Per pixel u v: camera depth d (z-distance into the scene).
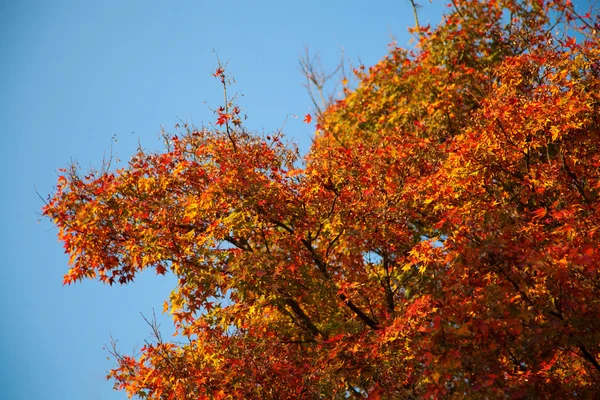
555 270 20.17
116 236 29.20
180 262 27.47
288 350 28.42
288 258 28.23
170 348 28.47
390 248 29.06
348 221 28.73
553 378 21.33
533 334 20.11
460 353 19.47
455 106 42.41
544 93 29.83
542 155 30.88
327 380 25.48
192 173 30.62
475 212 26.20
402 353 24.89
